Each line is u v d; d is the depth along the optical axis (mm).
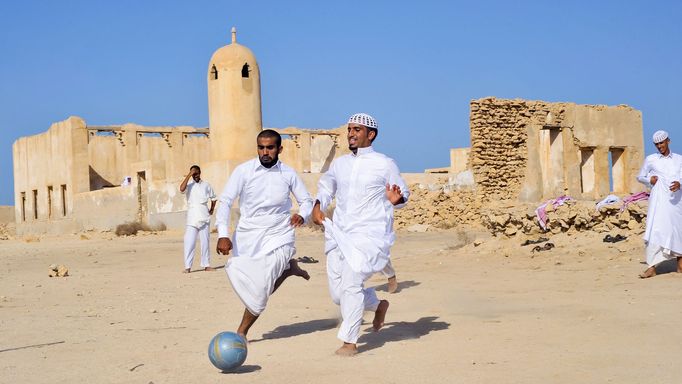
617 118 37750
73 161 44406
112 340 7641
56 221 46125
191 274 14906
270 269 7387
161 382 5832
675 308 8461
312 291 11297
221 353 6027
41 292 11898
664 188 11172
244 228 7523
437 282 11914
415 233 28219
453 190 33156
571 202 16781
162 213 36094
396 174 7219
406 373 5910
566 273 12188
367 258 6855
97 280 13742
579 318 8133
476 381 5602
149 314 9375
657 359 6141
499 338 7234
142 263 17828
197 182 15578
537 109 34688
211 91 35094
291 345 7250
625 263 12797
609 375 5684
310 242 23312
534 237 16453
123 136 46938
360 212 7113
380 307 7531
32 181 50219
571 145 35812
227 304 10188
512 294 10250
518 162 33906
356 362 6379
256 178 7500
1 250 25000
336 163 7379
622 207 15750
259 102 35188
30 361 6699
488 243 16312
